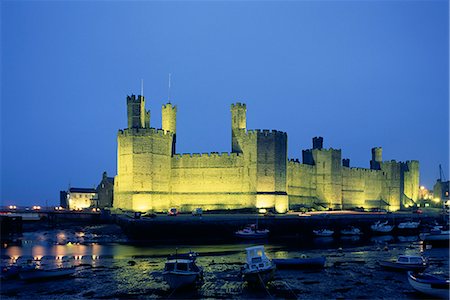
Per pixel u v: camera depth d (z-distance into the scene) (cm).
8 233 9406
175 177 11044
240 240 8425
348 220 10306
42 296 4378
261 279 4678
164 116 11588
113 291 4534
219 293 4475
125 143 10619
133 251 6862
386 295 4412
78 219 11881
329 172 13012
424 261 5522
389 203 15275
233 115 11306
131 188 10425
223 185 10800
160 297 4356
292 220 9362
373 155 15762
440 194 17600
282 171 10919
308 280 4981
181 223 8456
